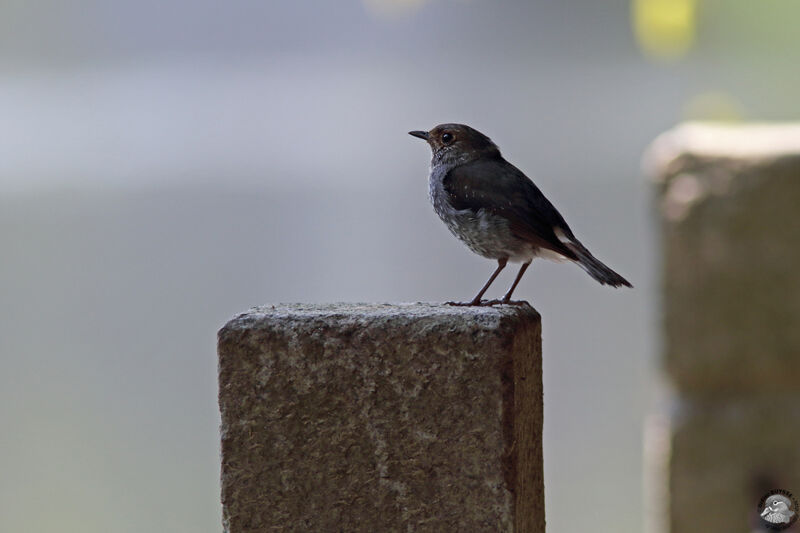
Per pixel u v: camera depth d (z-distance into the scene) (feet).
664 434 40.78
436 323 23.21
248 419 23.89
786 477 39.73
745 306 39.70
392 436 23.43
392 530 23.53
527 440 24.59
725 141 40.86
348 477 23.65
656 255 40.83
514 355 23.18
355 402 23.52
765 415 39.75
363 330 23.41
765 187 39.27
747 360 39.81
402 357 23.29
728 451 40.06
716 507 40.22
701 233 39.93
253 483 23.94
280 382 23.75
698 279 40.04
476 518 23.21
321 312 24.06
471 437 23.11
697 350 40.16
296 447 23.77
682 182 40.24
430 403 23.24
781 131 42.83
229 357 23.85
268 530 23.95
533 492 25.23
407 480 23.41
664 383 40.96
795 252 39.11
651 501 41.47
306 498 23.80
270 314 24.02
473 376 23.03
